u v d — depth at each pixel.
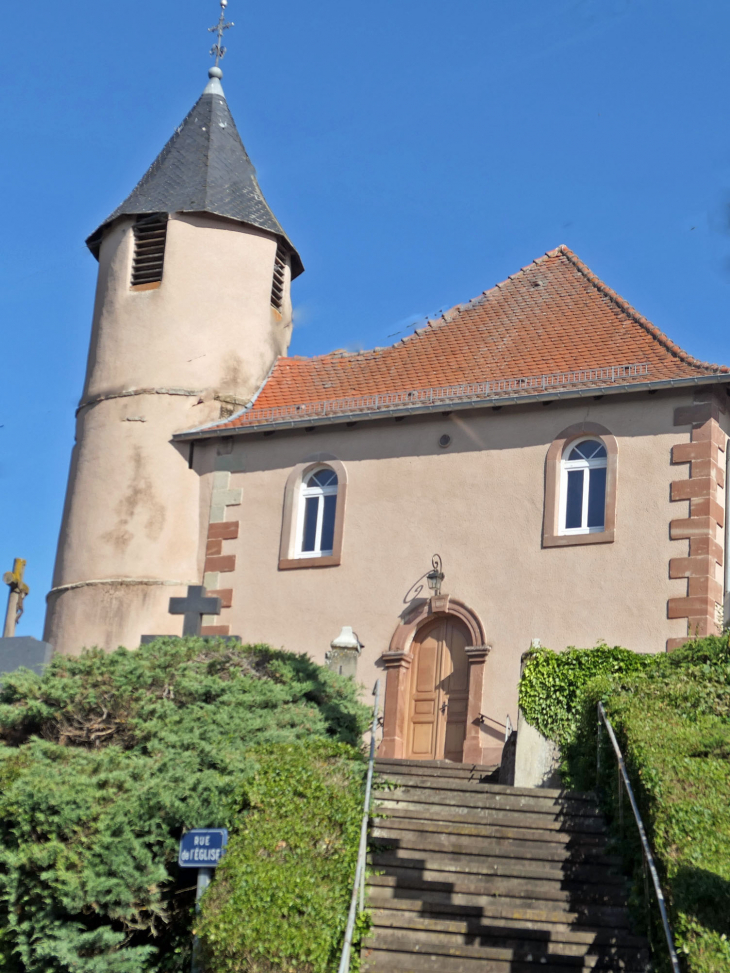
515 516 21.70
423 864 13.65
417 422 23.02
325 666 19.59
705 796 13.24
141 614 23.81
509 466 22.02
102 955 12.85
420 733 21.50
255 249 26.34
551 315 24.03
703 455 20.62
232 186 26.56
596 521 21.31
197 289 25.62
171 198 26.06
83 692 15.88
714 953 10.92
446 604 21.73
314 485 23.80
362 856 12.76
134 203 26.19
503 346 23.72
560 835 14.22
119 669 16.47
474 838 14.27
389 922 12.75
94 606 24.02
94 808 13.23
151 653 17.50
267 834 13.32
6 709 15.88
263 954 11.73
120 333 25.56
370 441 23.34
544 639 20.84
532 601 21.14
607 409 21.55
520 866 13.73
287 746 15.14
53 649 22.34
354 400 23.75
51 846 13.06
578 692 17.48
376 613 22.30
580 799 15.34
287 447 24.06
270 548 23.61
